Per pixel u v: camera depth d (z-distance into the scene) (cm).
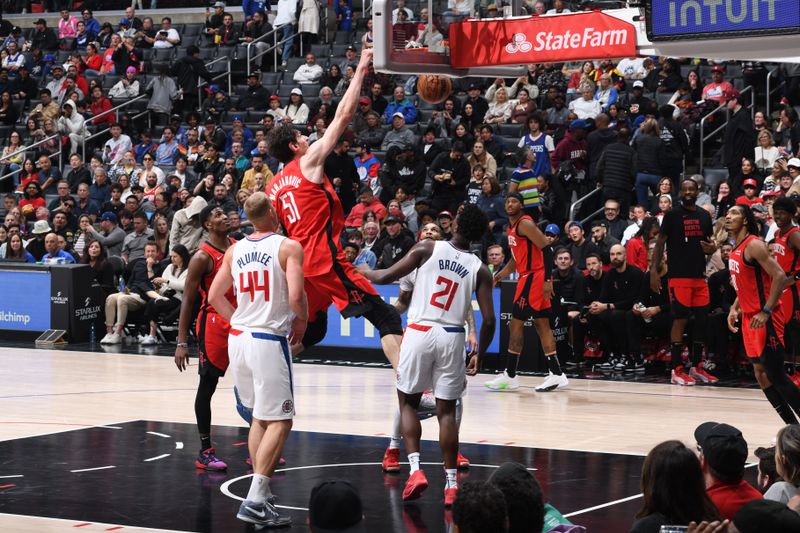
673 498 420
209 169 1883
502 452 853
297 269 635
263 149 1797
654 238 1368
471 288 706
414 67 667
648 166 1565
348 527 360
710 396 1149
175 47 2453
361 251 1488
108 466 800
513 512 375
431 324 698
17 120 2381
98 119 2273
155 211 1788
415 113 1962
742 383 1250
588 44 627
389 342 765
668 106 1570
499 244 1525
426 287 702
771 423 988
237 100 2250
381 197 1702
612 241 1412
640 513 435
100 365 1363
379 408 1066
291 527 635
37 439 898
